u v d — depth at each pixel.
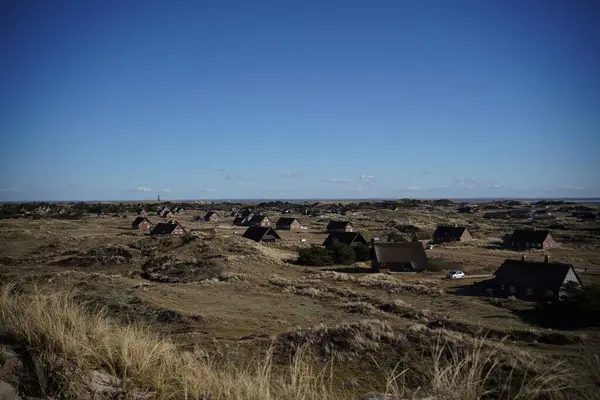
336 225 113.50
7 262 60.16
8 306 6.20
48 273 44.31
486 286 48.72
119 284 39.25
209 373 5.22
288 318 28.75
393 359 13.59
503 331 25.27
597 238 97.12
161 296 34.28
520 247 87.31
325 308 33.84
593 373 4.87
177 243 67.81
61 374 4.63
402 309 34.12
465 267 63.50
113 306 26.14
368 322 16.80
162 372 5.20
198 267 55.75
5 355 4.73
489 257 72.56
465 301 40.59
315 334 15.88
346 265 67.69
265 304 34.91
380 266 61.75
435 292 44.28
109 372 5.10
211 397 4.81
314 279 50.44
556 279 43.47
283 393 4.90
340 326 16.42
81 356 4.95
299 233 115.62
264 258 61.91
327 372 12.78
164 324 22.91
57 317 5.75
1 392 4.16
